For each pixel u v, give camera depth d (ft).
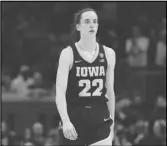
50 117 97.91
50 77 112.88
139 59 109.91
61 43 118.93
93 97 41.24
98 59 41.29
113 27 117.39
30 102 98.02
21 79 106.11
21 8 122.93
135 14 119.96
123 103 94.53
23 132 97.66
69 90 41.27
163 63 109.40
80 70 40.96
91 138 41.29
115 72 106.93
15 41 120.16
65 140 43.29
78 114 41.11
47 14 123.13
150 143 77.87
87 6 121.90
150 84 107.14
